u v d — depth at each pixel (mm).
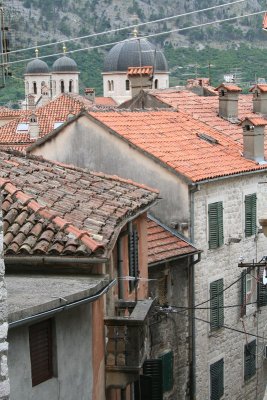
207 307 44312
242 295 47312
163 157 43375
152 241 40781
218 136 50156
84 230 23094
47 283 20875
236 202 46688
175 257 40406
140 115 48562
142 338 25047
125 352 24281
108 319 24172
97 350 23219
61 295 19281
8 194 23922
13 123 109250
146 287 33688
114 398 26391
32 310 17719
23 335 18453
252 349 48906
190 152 45656
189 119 51312
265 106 57906
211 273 44625
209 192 44062
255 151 48125
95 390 22969
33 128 105125
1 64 35156
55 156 46688
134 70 58938
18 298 18875
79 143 45781
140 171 43719
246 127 48031
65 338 20594
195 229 42938
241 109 57812
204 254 43844
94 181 29391
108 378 24484
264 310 49969
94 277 21891
